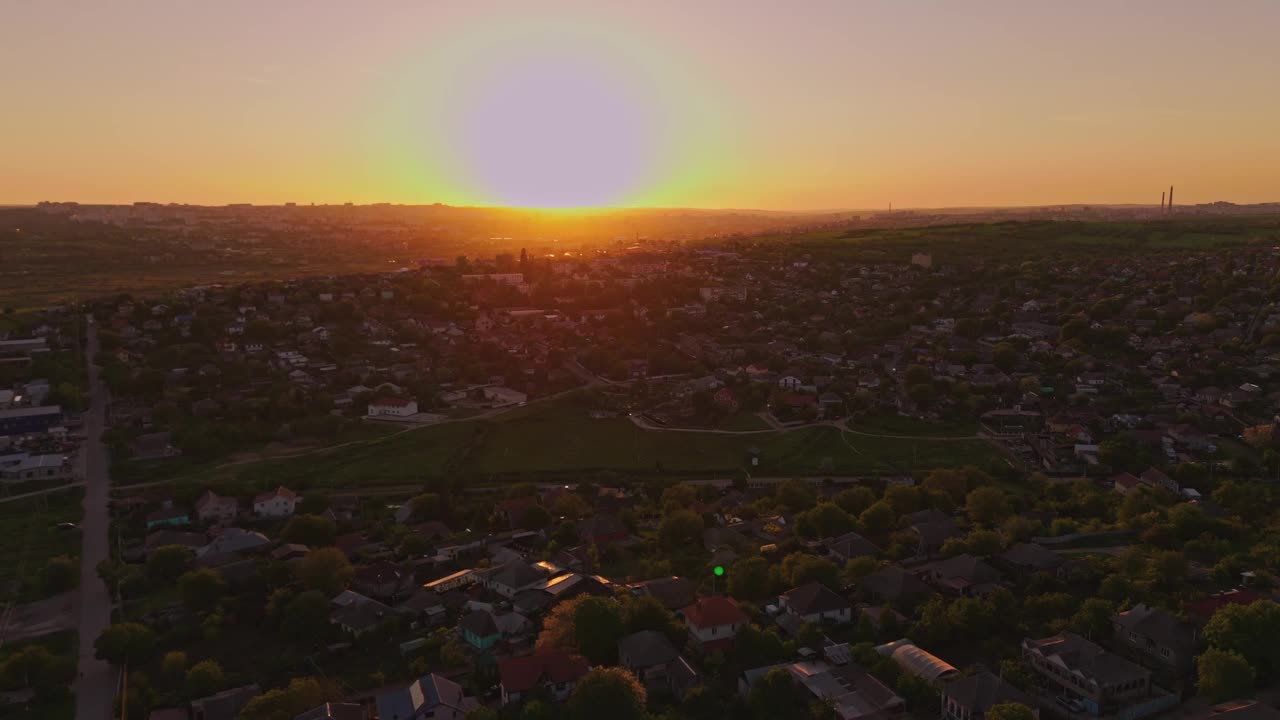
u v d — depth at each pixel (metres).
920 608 119.06
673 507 167.50
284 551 153.50
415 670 112.94
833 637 116.31
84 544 162.75
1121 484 182.75
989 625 115.75
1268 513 160.75
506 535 162.38
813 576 129.00
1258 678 101.94
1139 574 130.50
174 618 130.75
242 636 127.50
